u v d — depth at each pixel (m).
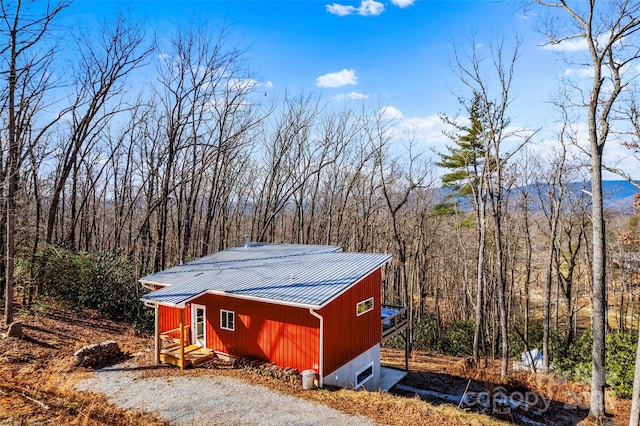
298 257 18.48
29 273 19.19
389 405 12.16
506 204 27.44
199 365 14.87
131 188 34.34
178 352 15.38
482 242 20.41
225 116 28.16
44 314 18.59
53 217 22.05
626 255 29.02
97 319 20.67
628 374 16.25
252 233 36.41
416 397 13.88
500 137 19.14
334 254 18.28
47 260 19.83
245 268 17.59
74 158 22.56
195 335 16.56
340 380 14.46
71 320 19.31
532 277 43.09
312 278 15.05
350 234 37.44
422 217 31.72
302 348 13.77
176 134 26.59
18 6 14.20
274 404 11.94
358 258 17.14
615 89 13.48
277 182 33.66
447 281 37.56
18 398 10.71
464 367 20.05
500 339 28.09
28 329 16.55
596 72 13.51
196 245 33.75
